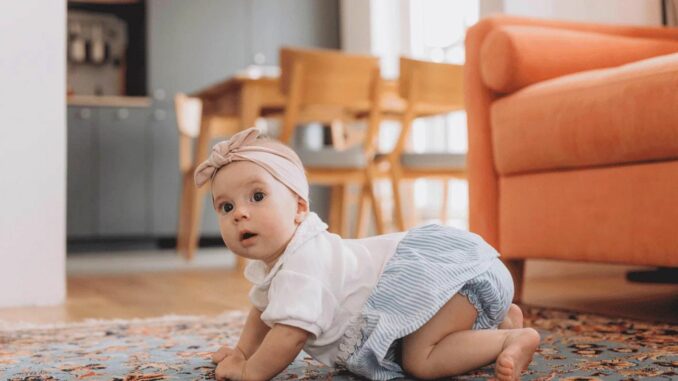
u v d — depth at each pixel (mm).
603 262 1614
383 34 5273
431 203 5234
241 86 3133
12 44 2109
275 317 940
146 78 5246
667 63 1466
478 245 1025
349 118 3898
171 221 5188
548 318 1583
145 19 5293
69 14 5469
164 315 1812
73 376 1070
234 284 2650
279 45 5551
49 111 2150
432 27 5184
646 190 1506
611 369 1046
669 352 1176
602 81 1596
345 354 984
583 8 2777
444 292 953
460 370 958
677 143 1423
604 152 1584
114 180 5070
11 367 1147
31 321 1762
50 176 2146
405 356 994
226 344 1332
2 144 2100
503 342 926
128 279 2928
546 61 1880
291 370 1083
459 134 4965
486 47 1915
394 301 964
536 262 2611
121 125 5098
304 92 2949
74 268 3646
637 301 1939
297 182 991
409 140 4566
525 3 2732
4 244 2090
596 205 1624
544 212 1764
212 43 5383
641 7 2744
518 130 1807
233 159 968
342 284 980
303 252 966
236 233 961
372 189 3193
